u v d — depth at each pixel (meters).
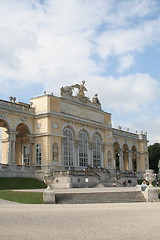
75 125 69.12
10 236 12.71
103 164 77.12
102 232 13.40
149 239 11.95
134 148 104.00
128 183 71.75
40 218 18.25
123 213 20.66
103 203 31.42
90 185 60.12
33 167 60.91
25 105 64.94
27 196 33.00
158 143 127.19
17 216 19.36
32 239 12.09
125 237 12.33
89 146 72.94
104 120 80.12
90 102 76.56
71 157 67.12
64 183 55.03
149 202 32.78
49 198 31.05
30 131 61.97
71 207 26.14
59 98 65.38
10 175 55.12
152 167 125.12
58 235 12.84
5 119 56.78
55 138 62.41
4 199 32.97
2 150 65.44
